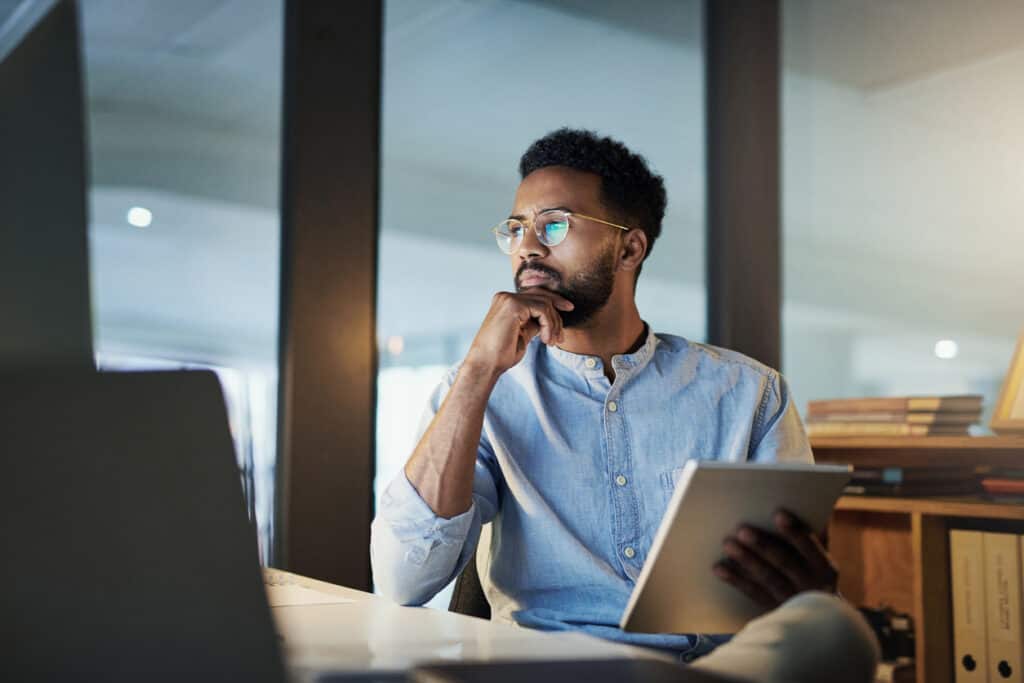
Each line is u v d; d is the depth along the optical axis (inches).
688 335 120.3
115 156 87.7
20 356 25.6
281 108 95.0
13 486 24.7
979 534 90.5
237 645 25.4
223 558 26.0
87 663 24.0
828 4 126.4
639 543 61.2
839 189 126.8
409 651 35.7
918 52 126.7
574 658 31.6
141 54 89.2
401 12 102.0
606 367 65.4
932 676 90.4
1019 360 93.0
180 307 89.4
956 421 96.3
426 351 100.0
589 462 62.4
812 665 30.7
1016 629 87.4
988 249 122.9
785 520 39.9
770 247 123.0
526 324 61.0
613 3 115.9
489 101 106.3
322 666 32.3
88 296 26.9
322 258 94.1
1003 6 124.9
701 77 122.4
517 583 61.2
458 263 102.3
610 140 68.0
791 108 127.0
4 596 23.9
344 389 94.4
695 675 27.8
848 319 126.1
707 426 63.6
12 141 25.6
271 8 94.8
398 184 100.3
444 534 56.4
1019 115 122.3
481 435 64.1
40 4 27.1
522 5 109.1
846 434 101.3
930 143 126.1
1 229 25.2
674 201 120.1
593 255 63.9
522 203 65.6
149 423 26.6
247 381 92.0
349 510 94.2
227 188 92.1
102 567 24.9
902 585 104.2
